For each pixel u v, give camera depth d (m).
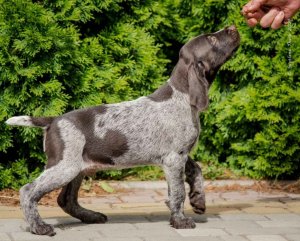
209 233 5.64
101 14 7.99
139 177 8.05
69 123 5.68
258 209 6.73
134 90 8.05
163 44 8.71
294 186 7.83
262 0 5.35
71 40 7.28
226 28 6.08
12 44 7.13
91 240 5.39
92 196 7.33
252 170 8.12
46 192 5.56
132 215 6.41
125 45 7.94
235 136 8.19
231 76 8.47
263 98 7.86
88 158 5.76
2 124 7.23
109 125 5.77
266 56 8.01
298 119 7.81
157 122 5.81
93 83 7.57
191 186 6.05
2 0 7.10
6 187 7.35
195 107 5.80
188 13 8.64
